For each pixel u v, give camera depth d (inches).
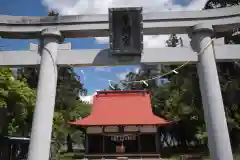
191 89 1173.7
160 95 1534.2
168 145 1670.8
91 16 370.3
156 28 367.2
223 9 362.0
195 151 1355.8
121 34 350.0
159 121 1000.2
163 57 354.0
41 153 314.8
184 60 353.4
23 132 752.3
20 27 375.6
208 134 323.6
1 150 645.3
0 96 544.4
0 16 377.7
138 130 1017.5
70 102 1387.8
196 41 358.6
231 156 308.3
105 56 356.8
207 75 338.3
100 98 1147.3
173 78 1401.3
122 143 1018.7
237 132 968.9
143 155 982.4
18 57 361.7
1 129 584.1
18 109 605.3
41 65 351.3
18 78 899.4
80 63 357.4
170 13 367.2
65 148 1621.6
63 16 374.0
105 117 1045.2
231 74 1021.2
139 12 348.5
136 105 1104.8
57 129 1077.8
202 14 364.5
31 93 636.1
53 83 346.3
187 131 1428.4
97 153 998.4
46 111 330.6
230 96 942.4
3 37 396.2
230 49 354.3
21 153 741.9
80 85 1593.3
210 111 324.8
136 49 341.7
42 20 374.6
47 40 359.9
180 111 1223.5
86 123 998.4
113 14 351.6
